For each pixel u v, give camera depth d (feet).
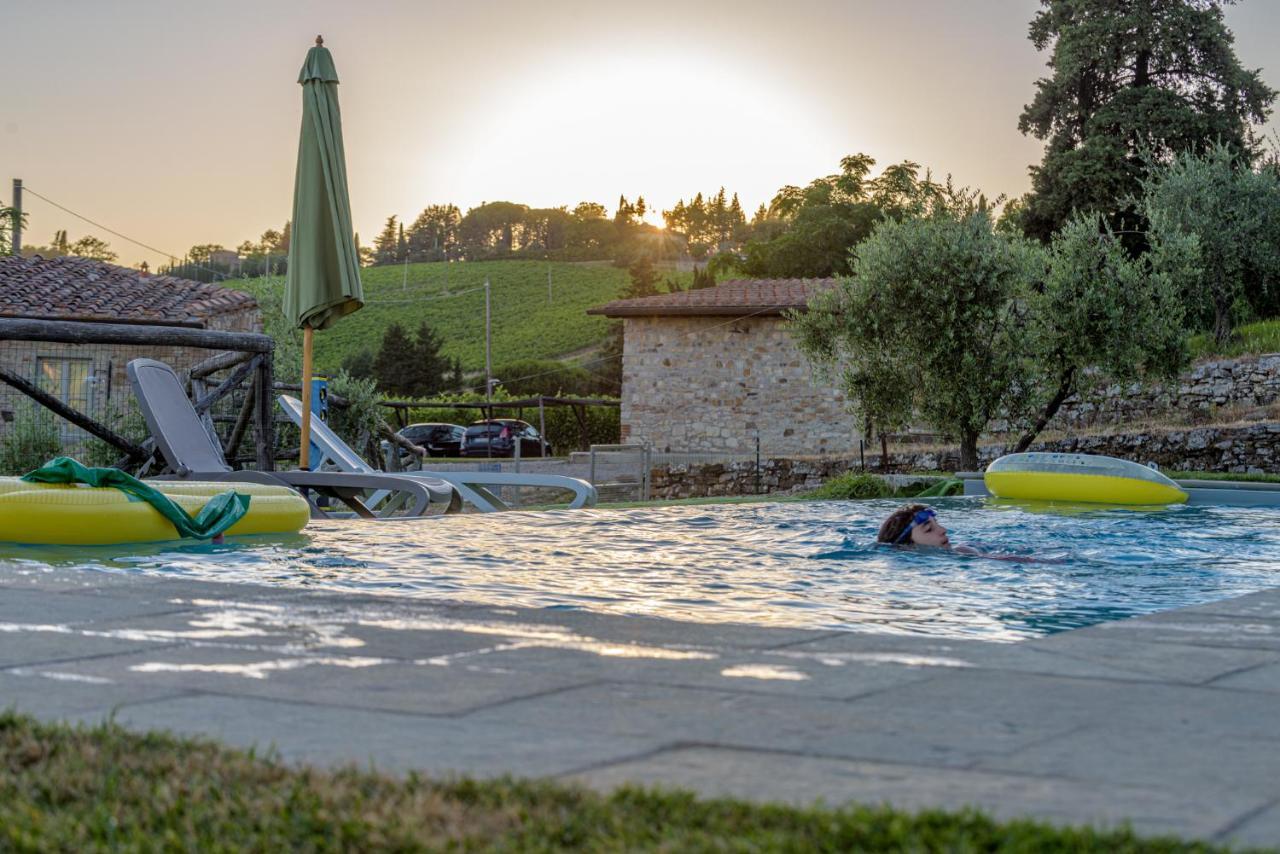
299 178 46.24
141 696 11.10
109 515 29.43
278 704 10.77
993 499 52.03
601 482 81.92
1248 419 75.87
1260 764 8.77
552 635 14.83
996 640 15.90
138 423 55.31
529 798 7.59
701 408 101.04
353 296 45.80
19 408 58.08
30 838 6.93
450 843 6.72
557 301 335.26
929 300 65.46
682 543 33.76
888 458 79.25
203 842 6.92
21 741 8.99
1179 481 51.26
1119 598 23.08
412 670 12.43
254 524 33.24
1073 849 6.56
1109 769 8.63
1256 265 89.40
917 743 9.39
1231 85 134.62
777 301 100.07
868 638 14.75
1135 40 134.72
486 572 26.32
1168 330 64.44
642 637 14.70
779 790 8.02
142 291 86.22
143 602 17.44
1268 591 20.39
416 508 42.06
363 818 7.14
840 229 180.04
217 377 65.46
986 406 65.00
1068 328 64.13
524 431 120.37
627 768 8.60
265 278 110.42
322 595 18.35
